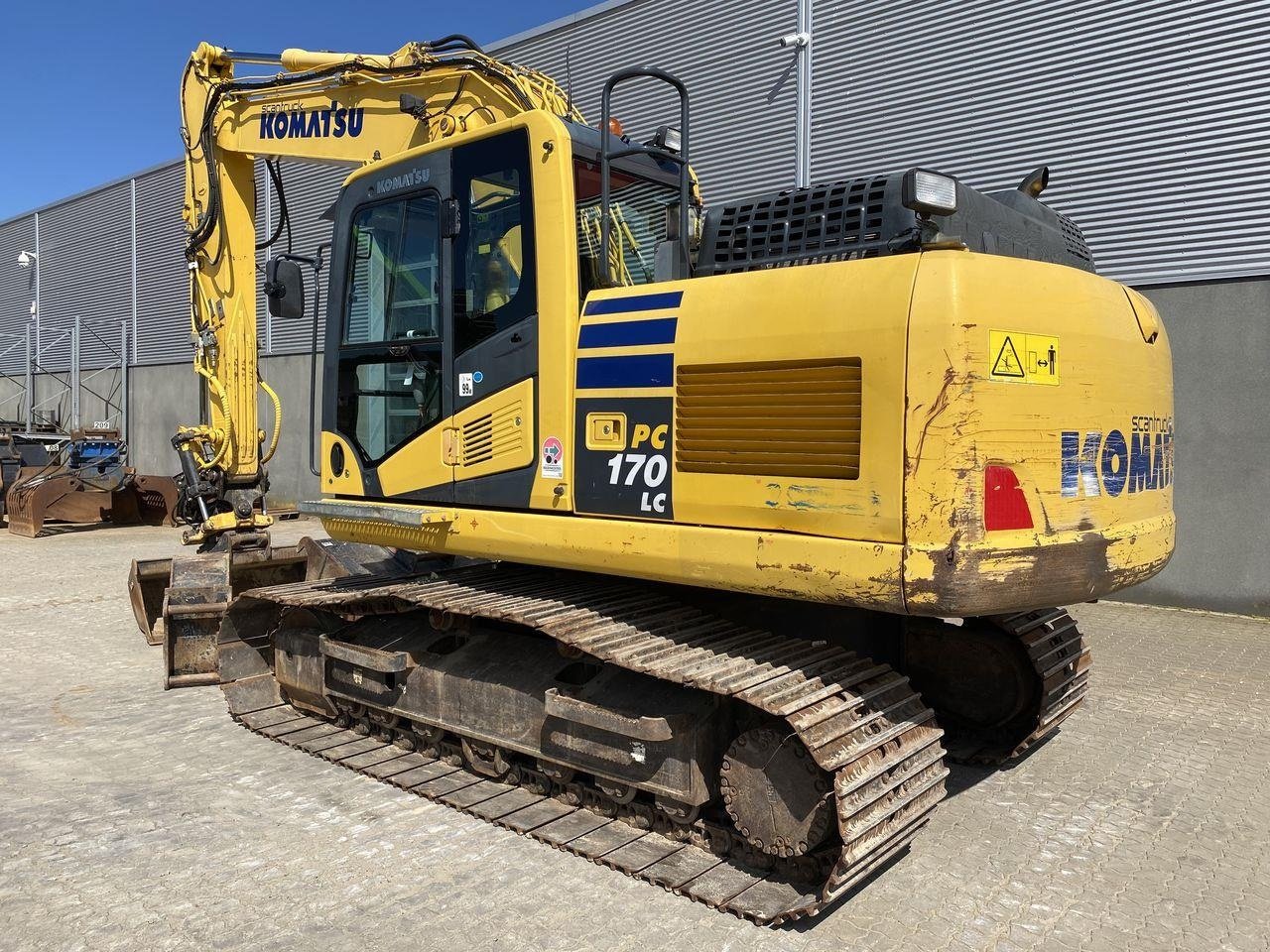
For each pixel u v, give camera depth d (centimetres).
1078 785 437
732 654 350
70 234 2266
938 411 287
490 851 363
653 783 355
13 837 373
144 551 1189
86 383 2239
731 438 328
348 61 532
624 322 358
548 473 378
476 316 403
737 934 305
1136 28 813
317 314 491
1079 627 752
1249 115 766
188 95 622
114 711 538
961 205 345
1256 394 772
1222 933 312
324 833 378
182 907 320
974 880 346
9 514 1385
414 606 435
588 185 395
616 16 1160
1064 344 317
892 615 432
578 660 385
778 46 1024
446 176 413
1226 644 696
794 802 318
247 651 536
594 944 298
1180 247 804
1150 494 367
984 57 894
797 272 323
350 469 469
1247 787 435
